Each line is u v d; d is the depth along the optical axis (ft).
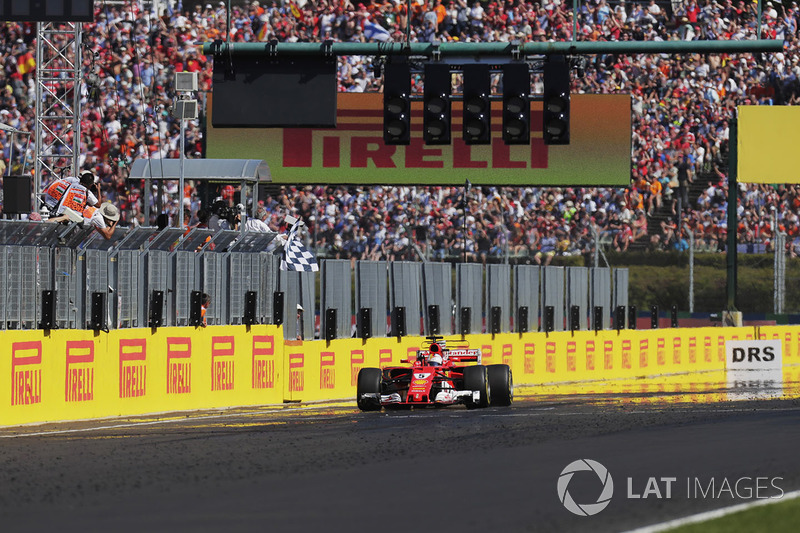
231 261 203.82
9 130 317.83
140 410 181.98
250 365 204.44
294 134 392.27
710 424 146.30
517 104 250.37
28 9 257.34
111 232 177.47
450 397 183.32
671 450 119.03
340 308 228.22
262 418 170.71
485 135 251.60
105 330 175.42
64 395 167.84
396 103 252.21
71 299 171.12
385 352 237.86
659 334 314.96
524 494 92.22
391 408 195.62
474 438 132.98
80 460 114.93
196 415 179.83
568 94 250.37
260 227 258.98
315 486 96.73
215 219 240.53
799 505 86.02
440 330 253.65
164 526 79.15
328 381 224.12
